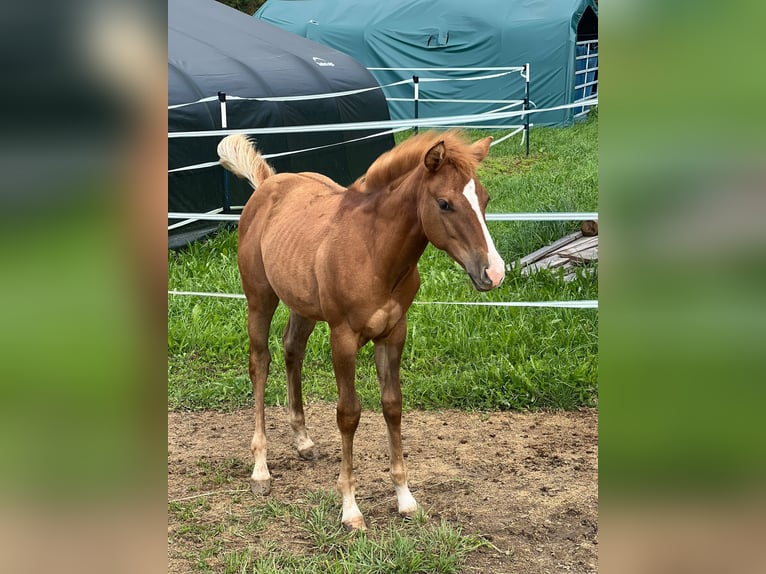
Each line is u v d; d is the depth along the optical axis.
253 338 4.16
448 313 6.09
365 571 3.14
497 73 17.08
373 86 11.95
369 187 3.51
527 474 4.09
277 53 10.96
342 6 18.77
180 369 5.68
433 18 17.50
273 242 3.87
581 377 5.12
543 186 10.42
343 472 3.57
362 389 5.29
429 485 3.99
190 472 4.23
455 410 5.00
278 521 3.67
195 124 8.46
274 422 4.96
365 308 3.34
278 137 9.48
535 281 6.46
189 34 10.45
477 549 3.36
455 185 3.01
